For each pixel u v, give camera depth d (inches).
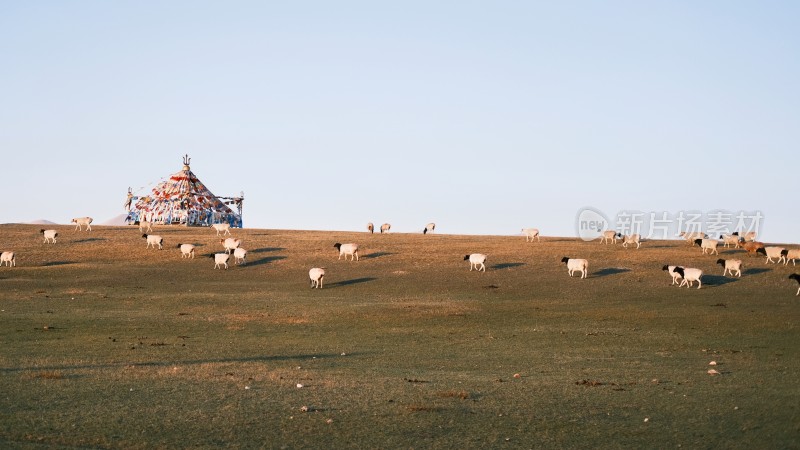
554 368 1147.3
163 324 1627.7
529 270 2456.9
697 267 2442.2
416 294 2086.6
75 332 1509.6
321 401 885.8
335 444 723.4
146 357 1219.9
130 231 3319.4
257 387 960.3
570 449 714.8
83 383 968.3
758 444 726.5
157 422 783.7
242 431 758.5
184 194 4820.4
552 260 2610.7
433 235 3351.4
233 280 2335.1
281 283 2283.5
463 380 1034.1
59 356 1217.4
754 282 2209.6
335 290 2155.5
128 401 870.4
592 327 1612.9
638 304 1904.5
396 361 1214.9
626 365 1175.0
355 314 1777.8
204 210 4810.5
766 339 1456.7
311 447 714.2
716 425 788.0
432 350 1337.4
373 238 3171.8
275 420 799.1
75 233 3196.4
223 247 2871.6
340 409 848.3
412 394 928.9
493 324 1657.2
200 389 942.4
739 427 779.4
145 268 2524.6
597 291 2110.0
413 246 2933.1
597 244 2960.1
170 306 1883.6
